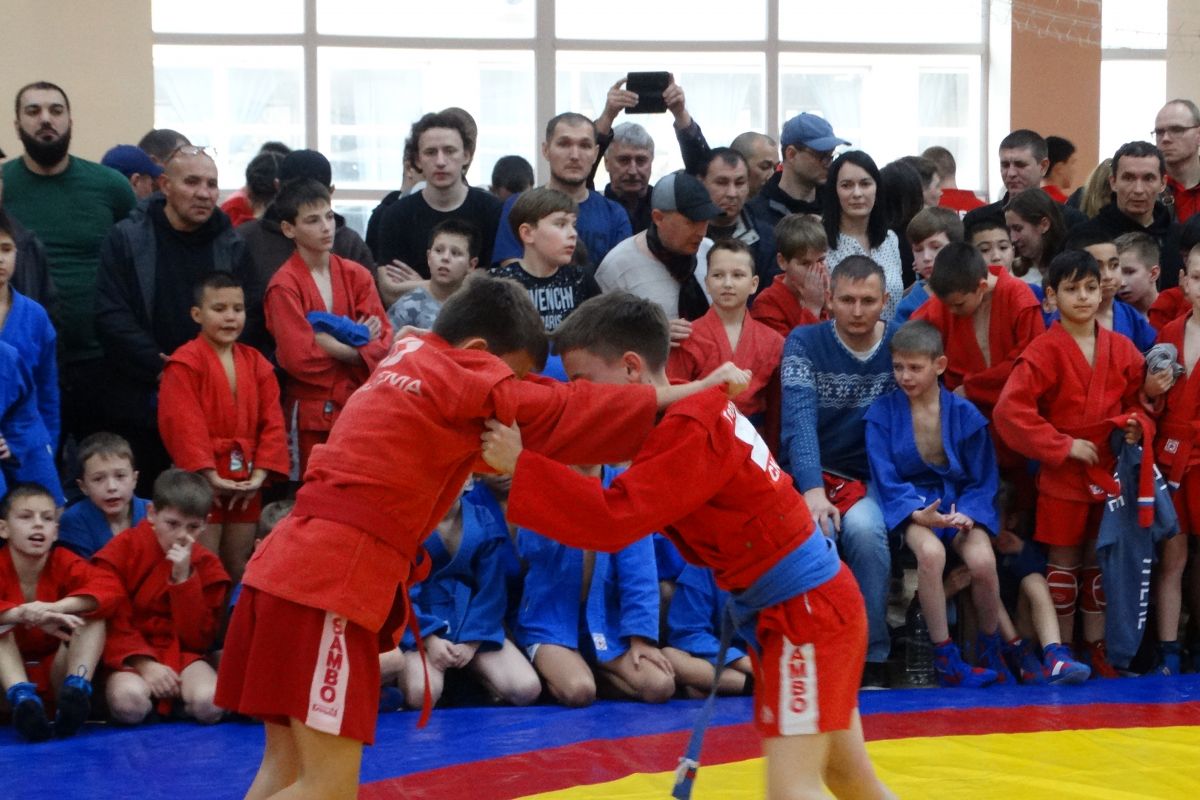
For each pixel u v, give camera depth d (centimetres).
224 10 1079
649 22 1117
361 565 334
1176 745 479
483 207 678
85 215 650
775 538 344
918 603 596
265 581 336
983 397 616
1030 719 518
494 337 357
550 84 1107
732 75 1124
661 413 351
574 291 611
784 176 718
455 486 350
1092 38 1106
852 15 1130
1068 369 593
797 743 339
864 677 589
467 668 567
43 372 566
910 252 702
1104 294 616
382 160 1102
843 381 606
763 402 613
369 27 1096
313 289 602
